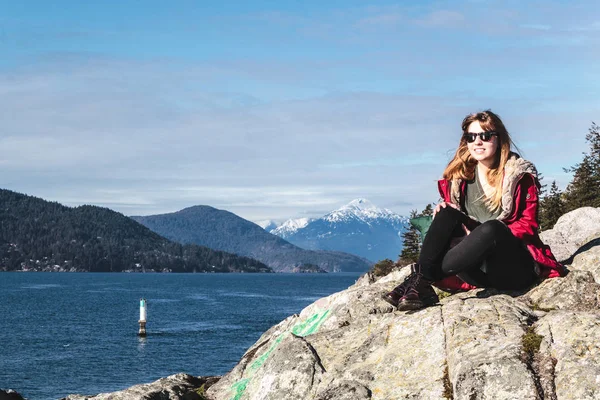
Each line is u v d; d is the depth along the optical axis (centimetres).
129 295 13812
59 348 5119
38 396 3256
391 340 594
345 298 780
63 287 18275
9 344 5378
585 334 496
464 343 532
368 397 539
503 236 580
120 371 4019
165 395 700
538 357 491
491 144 592
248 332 6256
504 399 462
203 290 16850
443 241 596
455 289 658
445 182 625
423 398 512
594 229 963
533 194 592
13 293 14500
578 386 454
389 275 854
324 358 615
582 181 5869
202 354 4772
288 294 14638
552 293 610
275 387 604
